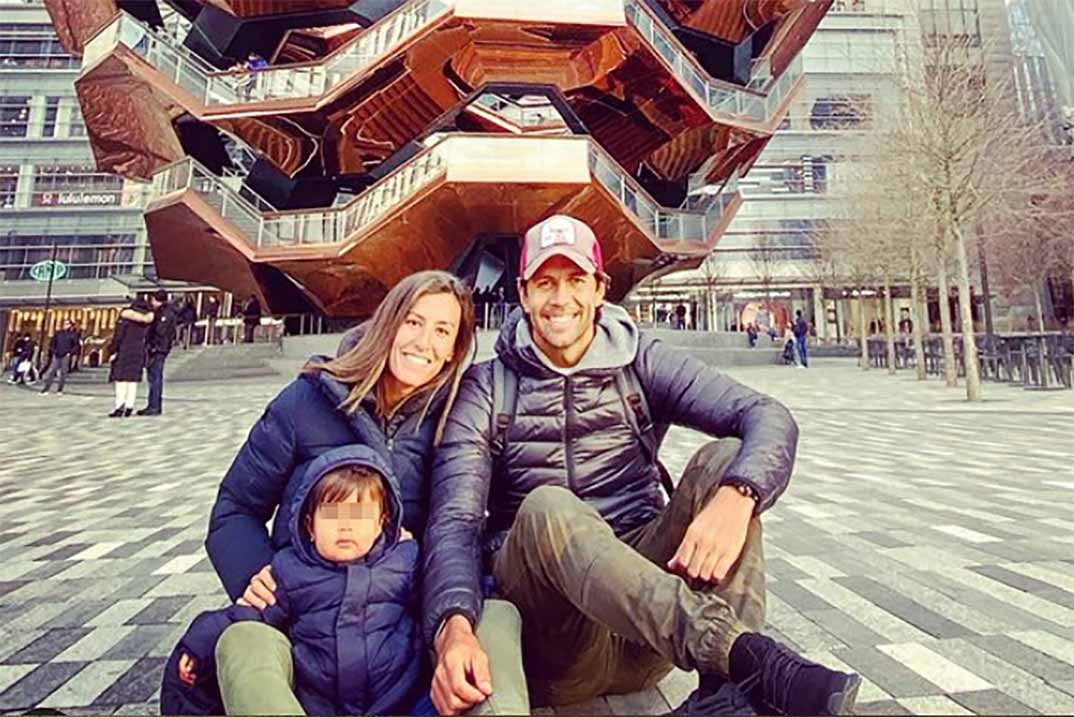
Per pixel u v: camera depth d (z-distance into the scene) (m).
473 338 1.79
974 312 36.28
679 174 25.80
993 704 1.81
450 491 1.64
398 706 1.39
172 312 12.29
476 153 17.39
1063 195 17.97
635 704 1.84
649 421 1.85
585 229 1.79
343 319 24.08
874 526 3.98
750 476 1.49
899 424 9.30
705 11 22.50
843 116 28.22
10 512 4.82
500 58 19.55
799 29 23.88
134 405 13.00
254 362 22.52
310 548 1.46
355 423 1.69
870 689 1.91
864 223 21.61
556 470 1.77
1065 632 2.34
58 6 21.92
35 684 2.08
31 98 42.09
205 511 4.80
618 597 1.33
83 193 40.78
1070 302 31.47
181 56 19.08
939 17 18.64
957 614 2.54
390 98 19.73
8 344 38.06
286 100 18.92
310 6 20.47
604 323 1.85
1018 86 19.30
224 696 1.24
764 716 1.20
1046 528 3.85
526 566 1.48
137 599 2.92
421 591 1.46
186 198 18.62
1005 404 11.42
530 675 1.64
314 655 1.38
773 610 2.61
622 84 20.66
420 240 19.45
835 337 42.19
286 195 23.20
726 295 43.09
